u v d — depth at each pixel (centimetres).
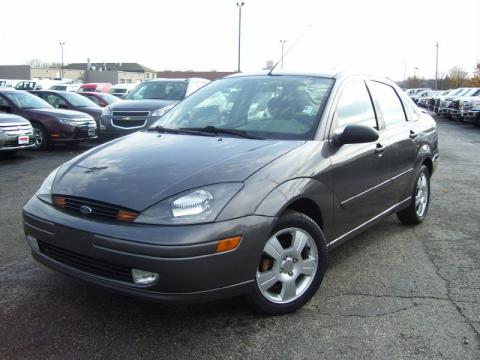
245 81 453
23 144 1016
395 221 572
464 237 514
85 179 327
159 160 336
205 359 287
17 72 7738
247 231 294
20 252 452
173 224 283
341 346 301
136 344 302
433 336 313
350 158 384
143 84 1287
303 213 354
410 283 395
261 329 320
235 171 311
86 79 8325
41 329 316
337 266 431
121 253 285
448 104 2542
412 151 500
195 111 438
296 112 390
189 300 285
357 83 443
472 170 937
